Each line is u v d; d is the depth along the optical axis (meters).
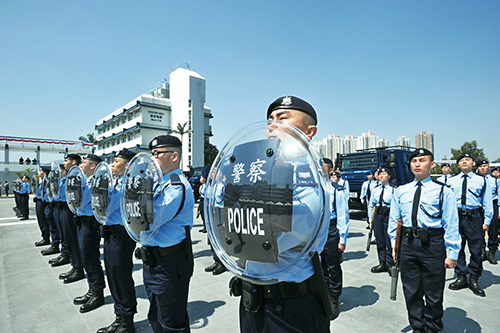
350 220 10.10
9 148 35.44
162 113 41.50
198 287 3.96
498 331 2.73
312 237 0.98
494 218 4.96
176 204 2.01
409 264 2.64
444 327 2.80
